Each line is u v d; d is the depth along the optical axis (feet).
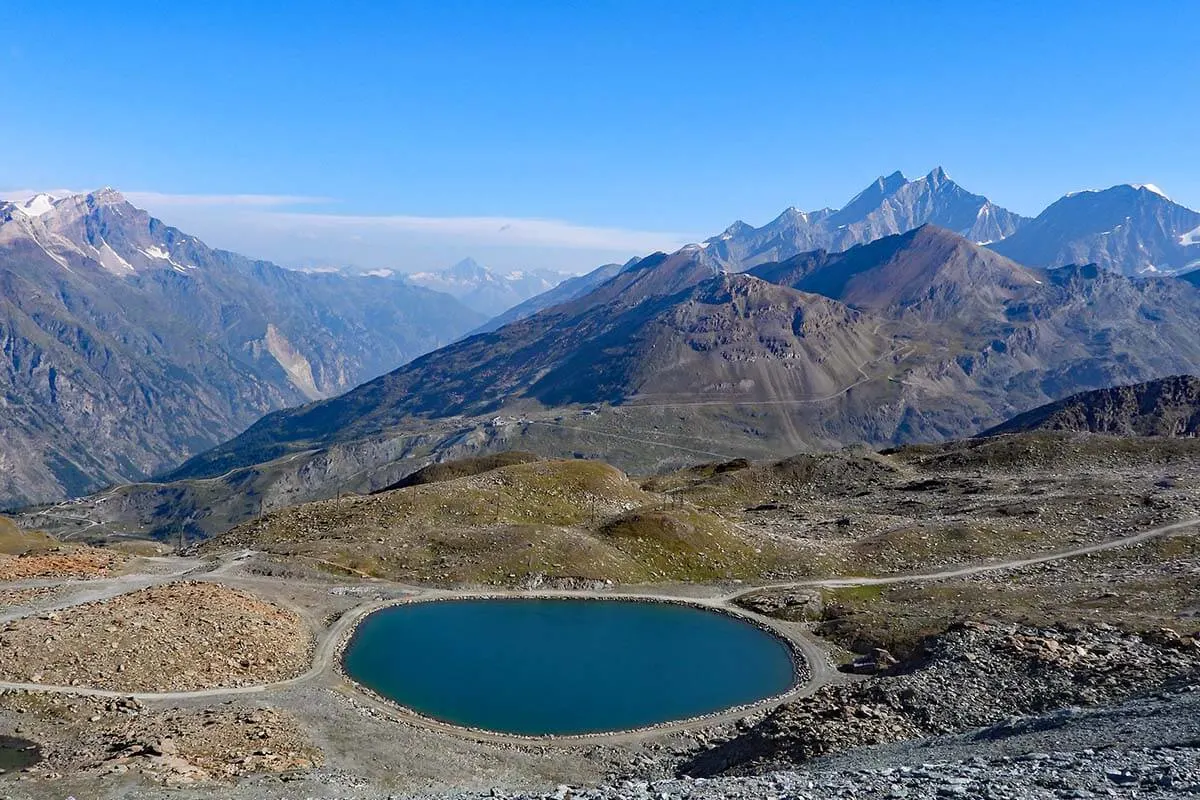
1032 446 635.66
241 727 200.03
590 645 300.20
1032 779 104.37
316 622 308.19
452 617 325.42
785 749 179.63
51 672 222.48
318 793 160.45
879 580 381.81
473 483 482.69
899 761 147.64
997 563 394.73
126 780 157.58
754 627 323.98
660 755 210.79
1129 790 95.55
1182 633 225.56
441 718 231.50
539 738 221.46
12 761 176.35
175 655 243.60
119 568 356.38
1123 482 523.70
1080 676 194.29
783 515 521.65
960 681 201.87
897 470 629.92
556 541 395.55
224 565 366.43
